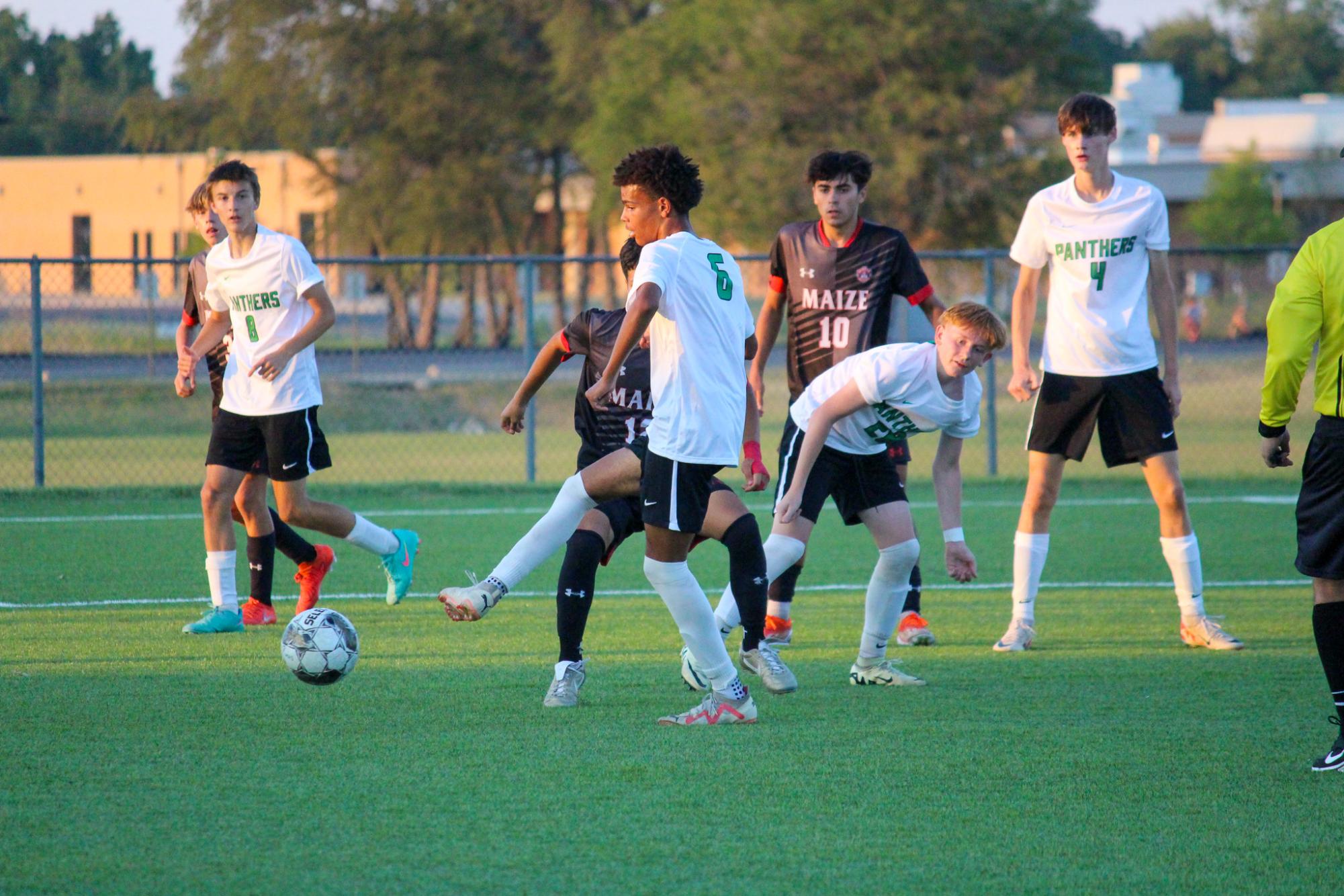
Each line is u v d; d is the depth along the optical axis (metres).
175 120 136.62
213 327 24.17
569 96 130.00
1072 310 22.83
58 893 11.54
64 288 174.75
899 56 99.31
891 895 11.66
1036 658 21.84
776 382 73.69
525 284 45.47
